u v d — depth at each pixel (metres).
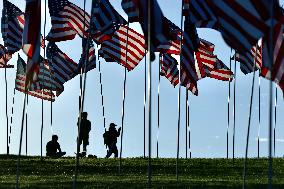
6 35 107.31
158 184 65.88
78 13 88.31
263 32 45.53
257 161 93.88
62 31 88.31
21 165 87.38
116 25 79.31
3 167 86.00
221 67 97.31
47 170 84.06
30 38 56.47
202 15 57.97
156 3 54.47
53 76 111.62
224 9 46.25
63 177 76.38
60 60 110.12
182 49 67.88
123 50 87.44
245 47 45.84
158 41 54.59
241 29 45.84
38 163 89.38
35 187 65.31
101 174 80.56
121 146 82.12
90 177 76.38
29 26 56.47
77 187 64.50
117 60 87.56
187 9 68.06
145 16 54.84
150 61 54.59
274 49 49.72
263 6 45.50
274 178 75.19
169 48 87.31
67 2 88.50
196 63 84.94
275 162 92.88
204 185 64.75
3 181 71.88
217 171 83.06
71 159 96.31
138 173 82.06
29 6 56.44
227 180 71.19
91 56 103.69
